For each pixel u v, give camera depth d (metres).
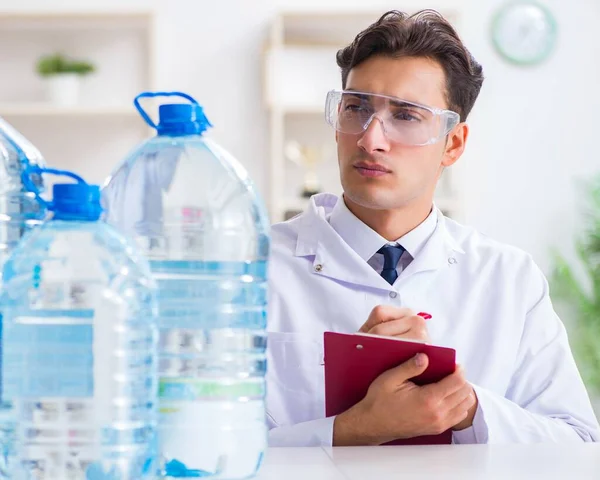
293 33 4.55
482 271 1.97
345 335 1.49
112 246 0.95
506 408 1.67
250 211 1.17
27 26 4.54
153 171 1.16
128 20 4.50
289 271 1.96
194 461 1.00
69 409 0.94
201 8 4.59
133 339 0.95
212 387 1.01
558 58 4.64
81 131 4.55
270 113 4.57
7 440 0.94
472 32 4.64
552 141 4.64
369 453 1.28
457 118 1.80
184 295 1.13
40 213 1.09
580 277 4.61
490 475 1.12
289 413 1.89
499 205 4.62
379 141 1.75
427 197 1.93
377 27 1.84
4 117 4.50
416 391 1.48
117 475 0.94
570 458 1.25
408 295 1.92
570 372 1.91
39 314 0.94
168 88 4.58
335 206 2.02
